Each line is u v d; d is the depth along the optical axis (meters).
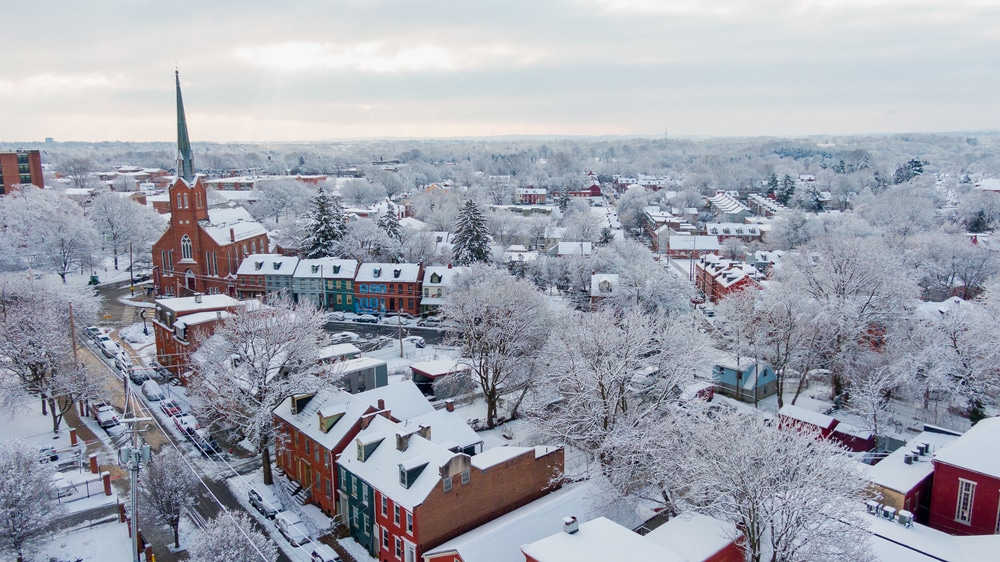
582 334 57.00
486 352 67.38
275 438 57.03
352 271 115.06
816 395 75.38
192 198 118.94
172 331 77.06
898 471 45.38
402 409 58.88
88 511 49.25
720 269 117.38
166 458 47.72
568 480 51.81
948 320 66.69
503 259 131.25
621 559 32.25
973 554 35.28
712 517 40.06
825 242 82.00
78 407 69.56
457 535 43.59
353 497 48.00
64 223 123.81
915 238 121.44
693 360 57.88
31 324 65.69
